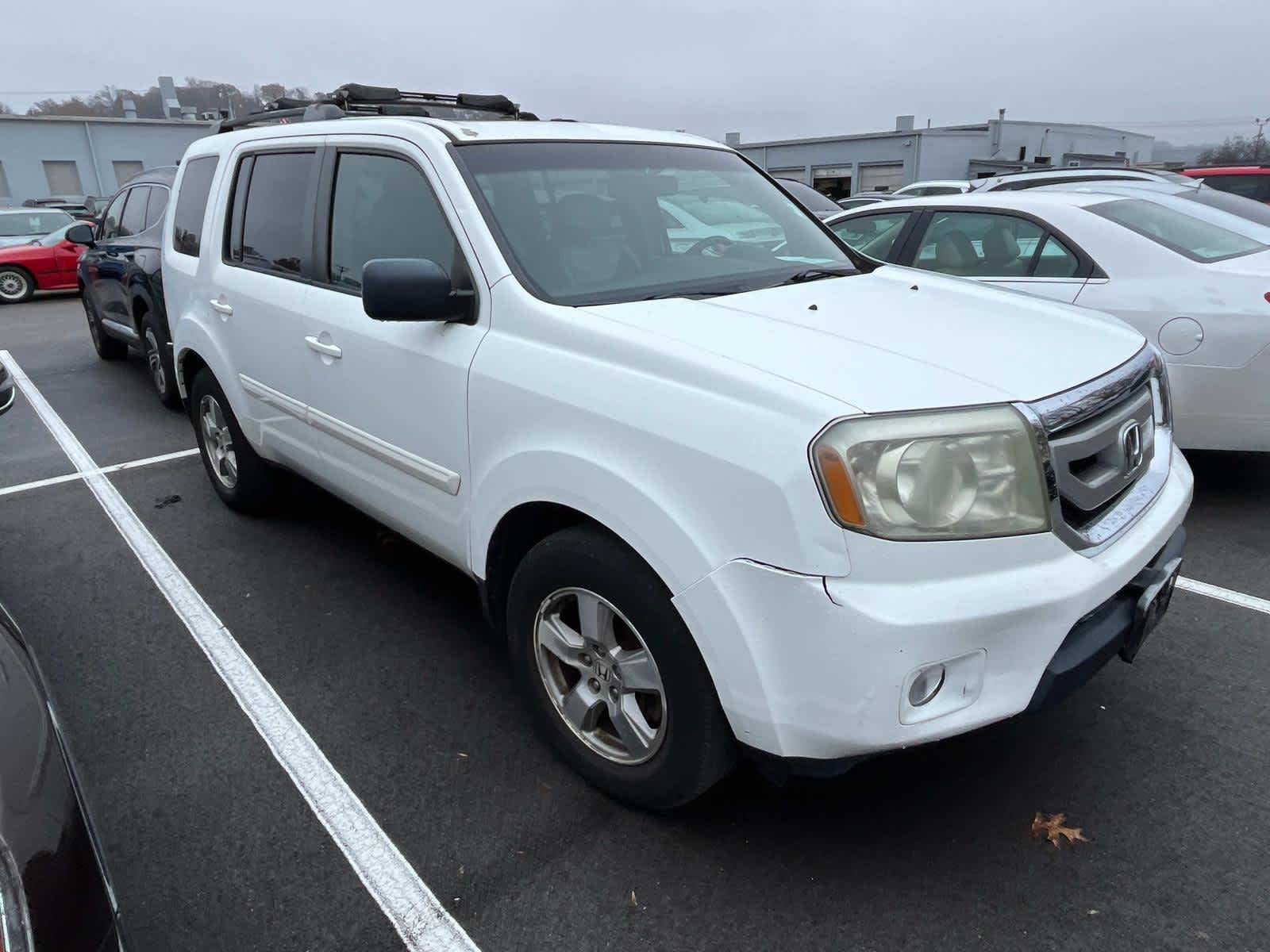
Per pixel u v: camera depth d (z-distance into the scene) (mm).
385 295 2555
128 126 39594
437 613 3721
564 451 2305
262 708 3068
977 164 37000
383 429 3102
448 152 2879
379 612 3732
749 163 3824
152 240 6602
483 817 2535
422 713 3031
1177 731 2867
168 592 3930
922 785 2637
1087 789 2611
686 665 2146
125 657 3404
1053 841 2404
